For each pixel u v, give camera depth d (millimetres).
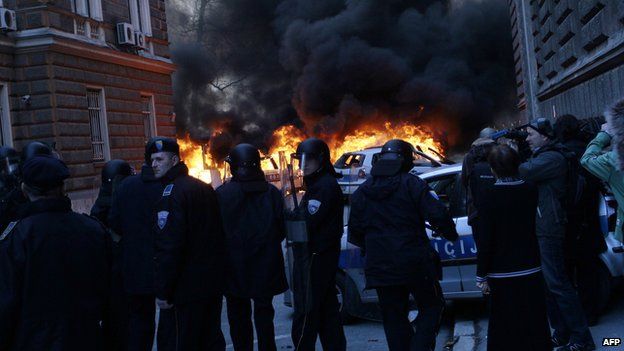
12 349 3127
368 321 6895
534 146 5215
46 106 15492
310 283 4883
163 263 4234
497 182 4164
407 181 4609
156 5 20703
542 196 4945
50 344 3127
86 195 16203
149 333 5160
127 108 18516
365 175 16453
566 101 13602
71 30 16266
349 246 6594
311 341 4867
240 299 5168
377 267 4586
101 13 17609
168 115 20844
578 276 5699
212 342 4574
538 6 15469
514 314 4074
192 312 4352
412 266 4523
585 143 5844
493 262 4133
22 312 3115
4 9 14883
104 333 3502
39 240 3178
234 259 5039
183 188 4352
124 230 5062
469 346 5551
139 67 19188
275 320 7301
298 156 4961
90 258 3326
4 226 4473
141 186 5047
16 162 5059
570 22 11586
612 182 4082
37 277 3145
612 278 6219
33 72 15477
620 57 8656
